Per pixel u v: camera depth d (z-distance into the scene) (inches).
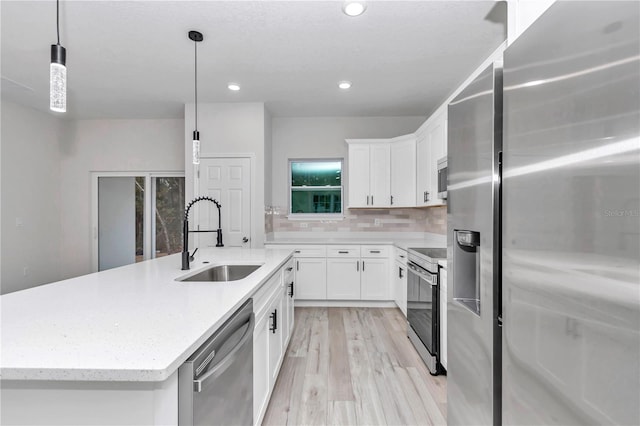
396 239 185.8
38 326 40.2
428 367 100.8
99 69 128.0
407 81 140.7
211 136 168.1
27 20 94.3
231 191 168.7
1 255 161.5
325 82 141.5
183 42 107.5
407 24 98.2
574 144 28.6
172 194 202.1
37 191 181.8
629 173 23.0
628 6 23.1
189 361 35.2
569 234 29.2
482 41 108.0
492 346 44.8
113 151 199.2
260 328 68.1
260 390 68.0
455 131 58.2
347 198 193.3
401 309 150.9
